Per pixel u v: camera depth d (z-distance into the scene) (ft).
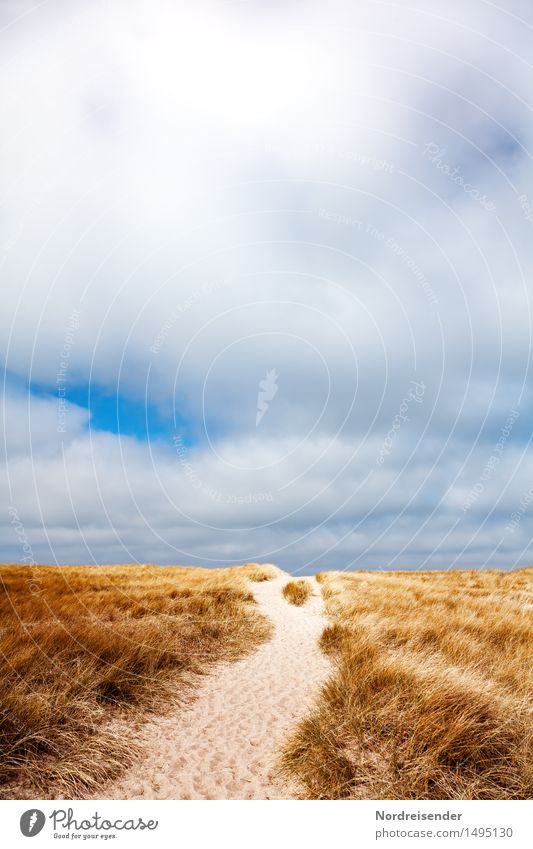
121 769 14.64
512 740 14.20
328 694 18.43
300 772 14.43
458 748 13.79
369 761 14.19
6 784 13.39
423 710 15.29
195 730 17.71
